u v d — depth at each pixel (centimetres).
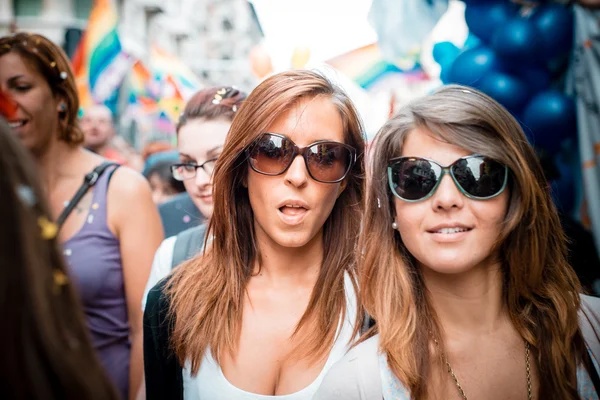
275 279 160
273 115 143
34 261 70
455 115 125
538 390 139
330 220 163
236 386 144
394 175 131
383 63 460
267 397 139
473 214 126
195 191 217
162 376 157
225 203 158
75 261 179
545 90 334
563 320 138
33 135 182
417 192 127
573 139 344
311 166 144
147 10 1259
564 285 143
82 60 530
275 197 145
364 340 141
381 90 462
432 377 135
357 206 163
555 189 302
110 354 185
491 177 126
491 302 141
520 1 342
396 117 137
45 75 184
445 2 395
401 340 131
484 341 140
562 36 318
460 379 136
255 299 158
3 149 71
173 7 1534
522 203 131
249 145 148
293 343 148
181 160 222
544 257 139
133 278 189
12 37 184
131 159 542
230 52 2042
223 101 216
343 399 128
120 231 189
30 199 72
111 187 191
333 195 151
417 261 142
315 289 154
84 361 75
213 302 152
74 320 77
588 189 316
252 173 149
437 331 138
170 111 596
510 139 129
